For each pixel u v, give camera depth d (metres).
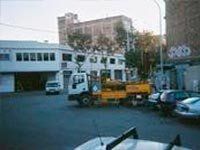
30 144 13.64
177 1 39.12
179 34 38.97
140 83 30.31
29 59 66.88
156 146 4.03
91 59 77.56
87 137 14.86
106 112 25.56
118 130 16.56
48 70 68.19
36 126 18.83
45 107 31.12
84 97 31.45
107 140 4.71
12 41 65.94
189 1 36.44
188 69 35.91
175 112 19.50
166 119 20.41
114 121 19.97
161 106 22.27
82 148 4.52
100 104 31.88
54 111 27.20
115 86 31.05
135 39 64.69
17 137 15.35
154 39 63.66
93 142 4.68
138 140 4.27
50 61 68.38
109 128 17.28
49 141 14.16
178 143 4.24
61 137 15.01
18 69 65.94
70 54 72.56
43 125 19.16
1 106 32.97
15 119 22.44
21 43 66.50
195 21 35.34
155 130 16.20
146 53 55.44
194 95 22.28
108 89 31.06
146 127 17.28
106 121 20.05
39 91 64.44
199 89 33.19
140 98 30.05
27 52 66.62
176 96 21.97
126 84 30.70
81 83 31.61
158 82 38.81
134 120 20.25
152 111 25.34
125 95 30.58
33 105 33.56
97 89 31.38
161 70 37.59
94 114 24.25
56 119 21.80
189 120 19.34
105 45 71.12
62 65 69.88
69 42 70.25
